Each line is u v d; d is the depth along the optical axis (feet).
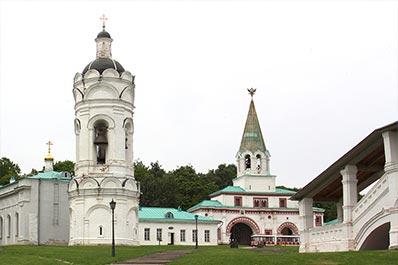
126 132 232.53
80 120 229.86
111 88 228.43
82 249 174.09
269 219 370.73
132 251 164.14
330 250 149.07
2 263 122.11
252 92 403.13
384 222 127.54
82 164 227.20
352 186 141.79
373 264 95.30
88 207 222.48
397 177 122.42
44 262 124.57
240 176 388.78
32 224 263.29
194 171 467.11
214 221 336.08
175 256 139.03
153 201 422.82
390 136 124.67
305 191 161.48
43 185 268.62
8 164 449.48
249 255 117.08
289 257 109.09
